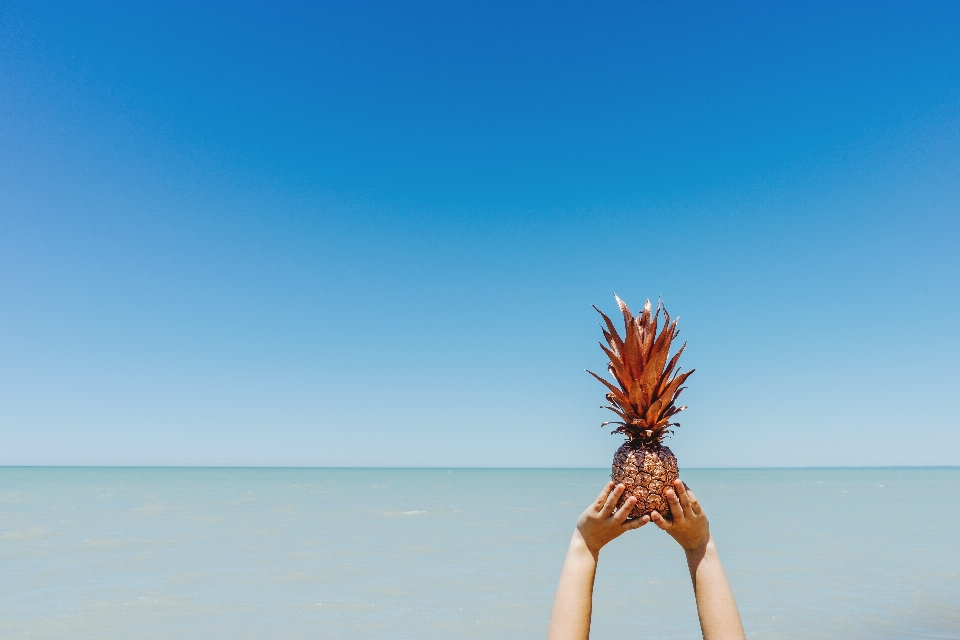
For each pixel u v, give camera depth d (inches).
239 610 621.6
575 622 106.2
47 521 1488.7
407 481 5541.3
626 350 136.5
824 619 573.3
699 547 114.7
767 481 5226.4
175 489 3412.9
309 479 5930.1
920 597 657.0
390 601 661.9
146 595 681.6
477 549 1039.6
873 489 3501.5
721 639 106.0
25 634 541.3
